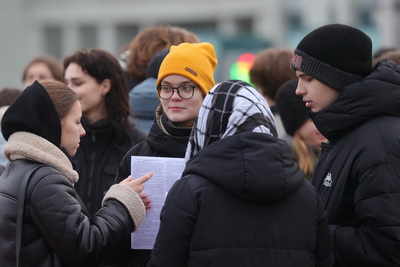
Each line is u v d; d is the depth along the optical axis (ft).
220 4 219.00
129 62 35.32
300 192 20.17
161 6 227.40
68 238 21.20
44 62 43.96
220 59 104.32
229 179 19.22
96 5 234.79
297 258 19.66
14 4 208.33
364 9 154.30
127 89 32.42
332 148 22.98
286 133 32.71
